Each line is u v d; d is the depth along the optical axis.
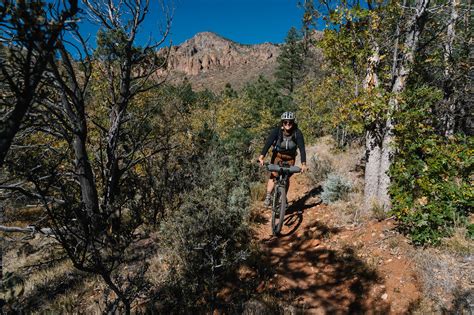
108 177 7.68
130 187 7.05
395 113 5.89
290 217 7.19
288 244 5.99
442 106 10.18
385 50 6.89
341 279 4.74
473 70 10.20
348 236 5.79
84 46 6.48
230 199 6.09
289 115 5.54
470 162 5.57
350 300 4.31
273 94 43.16
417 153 6.63
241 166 9.65
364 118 6.44
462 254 4.59
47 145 6.74
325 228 6.24
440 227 5.19
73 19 2.04
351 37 6.76
